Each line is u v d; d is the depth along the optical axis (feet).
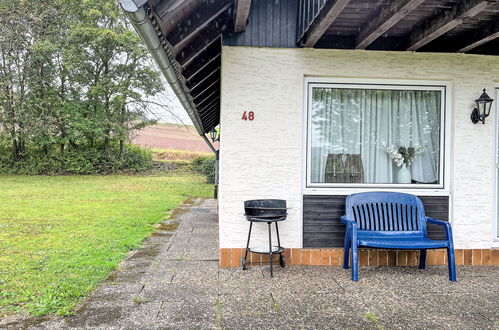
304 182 15.47
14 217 28.96
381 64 15.37
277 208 13.35
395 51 15.38
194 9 11.18
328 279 13.35
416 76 15.48
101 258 16.40
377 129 15.98
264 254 15.10
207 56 15.80
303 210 15.33
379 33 12.76
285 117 15.11
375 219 14.76
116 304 10.96
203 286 12.58
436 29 12.43
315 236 15.31
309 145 15.55
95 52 72.95
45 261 15.94
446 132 15.84
